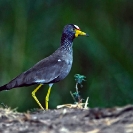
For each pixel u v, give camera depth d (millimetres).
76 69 19328
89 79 19203
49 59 11547
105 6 19750
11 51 18938
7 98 18312
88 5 19609
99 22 19547
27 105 18688
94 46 18969
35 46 19031
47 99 11492
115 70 18938
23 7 19266
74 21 19312
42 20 19219
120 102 18188
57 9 19328
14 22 19203
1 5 19281
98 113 8383
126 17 20438
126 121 8055
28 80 11141
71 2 19531
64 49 11859
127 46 19844
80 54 19266
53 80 11422
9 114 9484
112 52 19047
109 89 18719
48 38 19062
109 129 7871
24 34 19109
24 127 8414
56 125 8281
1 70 18781
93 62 19234
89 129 7961
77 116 8609
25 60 18797
